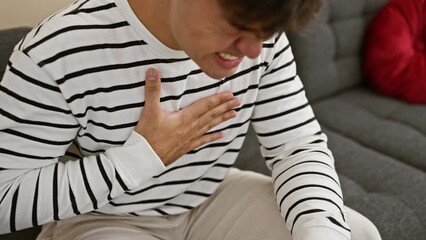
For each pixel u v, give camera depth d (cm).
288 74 112
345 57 198
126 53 94
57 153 98
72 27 91
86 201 98
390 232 131
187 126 100
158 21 90
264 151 118
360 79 206
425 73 190
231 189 120
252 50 82
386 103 193
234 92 107
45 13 142
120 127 99
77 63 92
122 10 92
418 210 138
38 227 126
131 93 96
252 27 78
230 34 80
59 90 92
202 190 117
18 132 93
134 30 92
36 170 97
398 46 193
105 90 95
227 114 104
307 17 81
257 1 74
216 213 117
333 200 103
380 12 199
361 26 199
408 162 161
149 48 94
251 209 115
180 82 99
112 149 98
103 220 112
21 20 139
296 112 113
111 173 96
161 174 106
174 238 117
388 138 170
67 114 95
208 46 82
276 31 79
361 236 106
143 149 97
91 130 100
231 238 113
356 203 138
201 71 100
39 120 93
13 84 91
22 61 91
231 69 87
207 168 113
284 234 108
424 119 180
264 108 113
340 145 165
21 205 96
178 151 102
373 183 148
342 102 195
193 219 119
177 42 89
